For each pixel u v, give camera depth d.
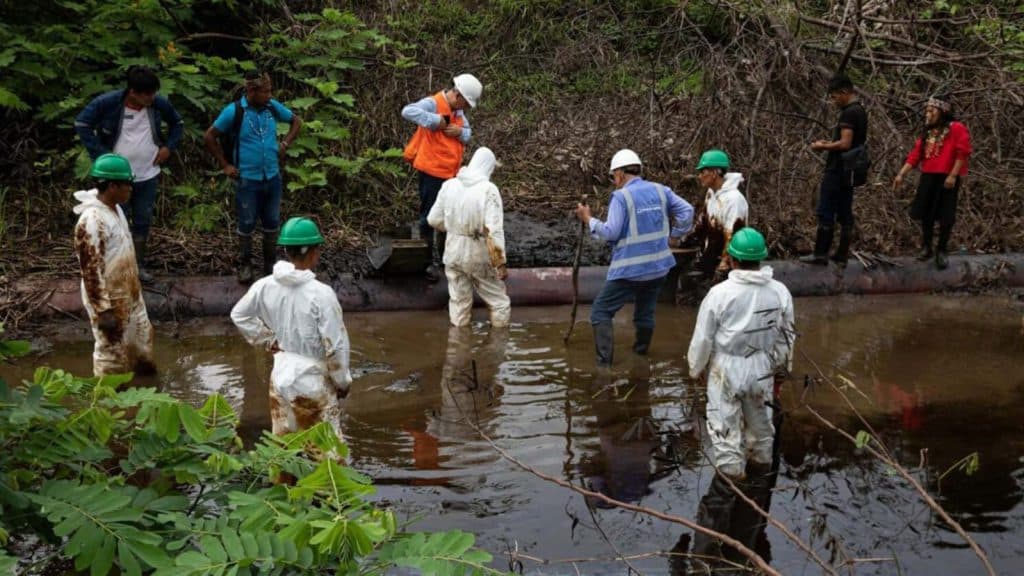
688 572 4.12
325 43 10.45
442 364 6.74
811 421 5.80
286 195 9.35
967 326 7.80
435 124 7.88
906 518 4.63
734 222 7.64
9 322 7.15
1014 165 10.65
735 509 4.70
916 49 11.12
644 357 6.95
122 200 5.93
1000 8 11.98
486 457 5.21
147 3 9.28
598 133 10.39
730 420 4.93
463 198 7.33
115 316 5.96
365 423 5.64
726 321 4.85
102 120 7.15
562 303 8.38
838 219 8.60
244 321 4.69
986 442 5.48
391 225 9.12
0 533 2.86
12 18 9.32
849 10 10.84
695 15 11.73
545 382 6.41
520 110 11.08
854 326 7.77
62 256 8.09
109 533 2.98
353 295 8.04
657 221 6.60
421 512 4.57
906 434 5.60
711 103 9.92
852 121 8.09
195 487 4.67
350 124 10.16
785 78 10.42
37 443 3.35
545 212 9.51
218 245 8.56
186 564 2.82
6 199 8.76
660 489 4.90
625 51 11.86
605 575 4.07
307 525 2.97
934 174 8.67
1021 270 9.02
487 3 12.45
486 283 7.55
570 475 5.03
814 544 4.38
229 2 10.17
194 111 9.55
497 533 4.40
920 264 8.91
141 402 3.70
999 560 4.23
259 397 5.99
